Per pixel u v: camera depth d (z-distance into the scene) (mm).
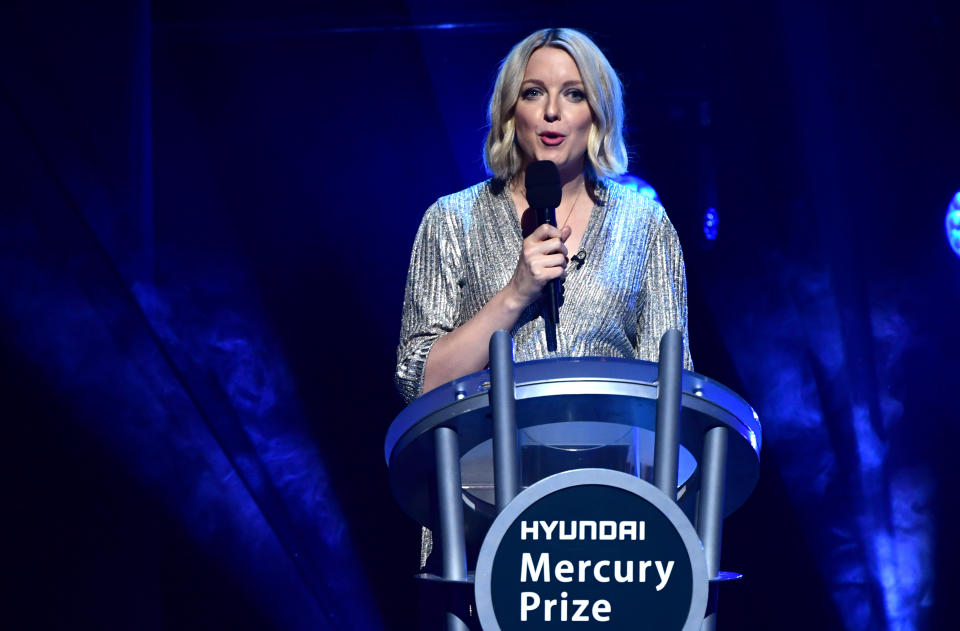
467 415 3932
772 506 18609
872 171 17375
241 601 17672
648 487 3711
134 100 14633
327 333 19594
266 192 19328
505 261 5816
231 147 19156
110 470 15883
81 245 15117
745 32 17250
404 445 4113
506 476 3768
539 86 5938
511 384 3830
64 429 15688
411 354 5535
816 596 18406
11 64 13766
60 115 14250
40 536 15531
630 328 5863
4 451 15531
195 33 17812
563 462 4305
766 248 18234
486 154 6176
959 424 17703
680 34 17453
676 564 3691
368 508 19438
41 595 15438
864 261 17719
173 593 17453
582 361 3893
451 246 5934
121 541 15789
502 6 17500
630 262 5867
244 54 18844
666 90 17688
